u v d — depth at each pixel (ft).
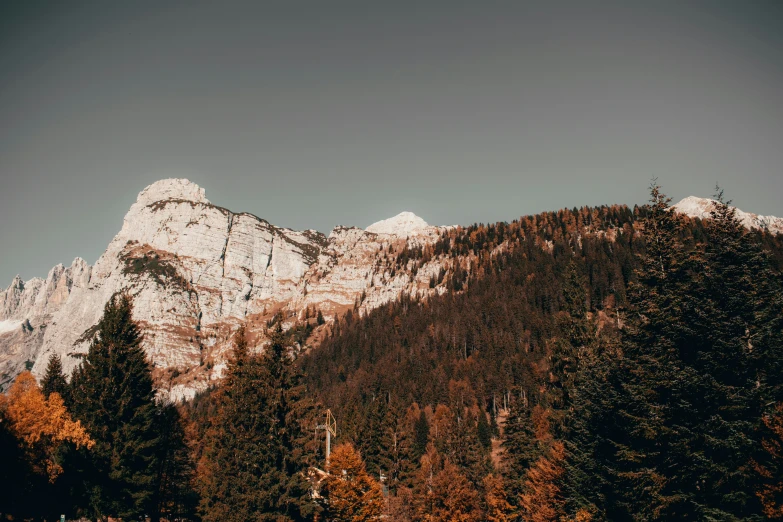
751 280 110.11
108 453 145.79
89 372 152.87
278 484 137.08
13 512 135.03
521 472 214.28
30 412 135.64
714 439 95.09
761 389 98.68
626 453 114.01
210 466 148.05
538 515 164.45
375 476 264.52
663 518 104.78
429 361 566.77
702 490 99.60
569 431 168.76
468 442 262.88
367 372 586.45
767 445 94.79
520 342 539.29
